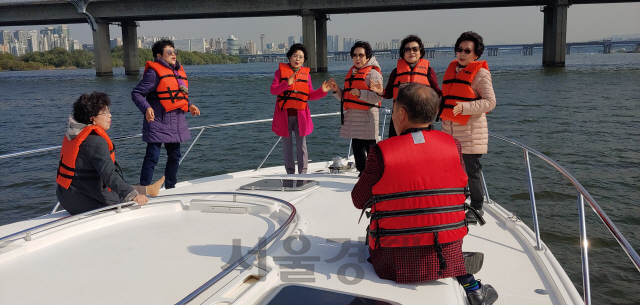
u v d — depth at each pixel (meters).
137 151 13.62
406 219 1.89
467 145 3.15
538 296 2.14
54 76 79.31
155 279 2.04
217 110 25.41
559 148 13.23
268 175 4.50
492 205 3.48
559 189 9.16
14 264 2.23
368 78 4.22
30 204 9.33
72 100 32.28
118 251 2.37
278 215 2.87
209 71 96.69
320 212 3.01
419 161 1.88
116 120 21.27
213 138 15.89
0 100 32.81
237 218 2.90
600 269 5.80
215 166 12.25
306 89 4.65
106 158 2.91
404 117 2.00
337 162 4.63
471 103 3.01
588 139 14.46
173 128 4.30
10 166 12.34
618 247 6.43
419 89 1.96
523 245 2.74
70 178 2.97
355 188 2.03
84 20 66.31
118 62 159.38
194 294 1.72
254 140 15.44
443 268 1.85
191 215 2.97
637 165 11.16
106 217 2.78
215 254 2.30
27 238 2.43
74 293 1.93
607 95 26.75
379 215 1.93
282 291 1.80
